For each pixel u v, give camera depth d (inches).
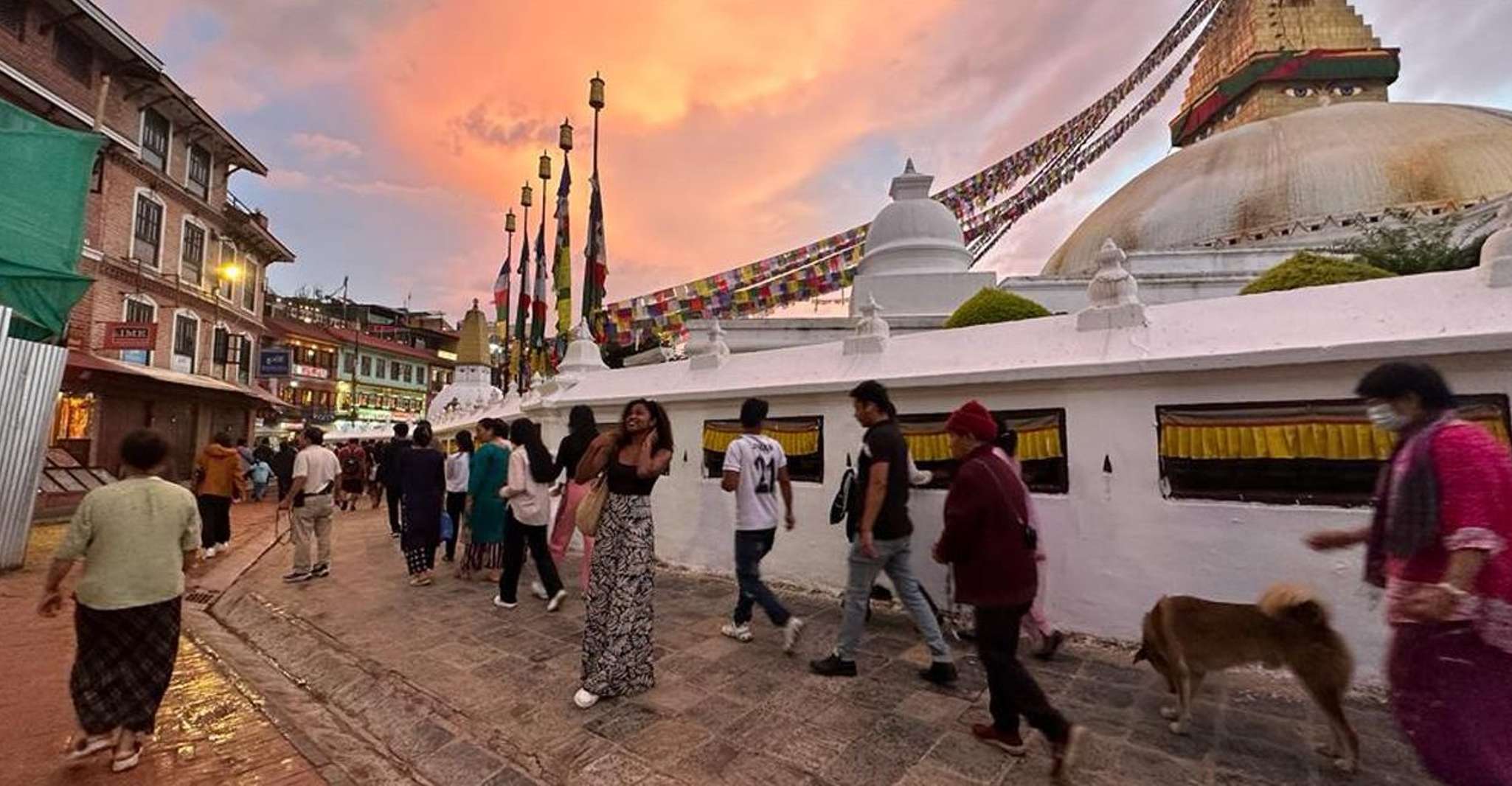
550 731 135.6
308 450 286.4
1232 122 885.2
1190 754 120.6
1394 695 84.6
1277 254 458.0
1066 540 189.2
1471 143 539.8
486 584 273.1
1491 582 76.1
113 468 641.0
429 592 259.1
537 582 255.4
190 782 122.0
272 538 422.3
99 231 661.9
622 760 123.3
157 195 754.8
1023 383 199.8
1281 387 159.3
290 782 122.7
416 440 285.0
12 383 294.8
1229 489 164.6
